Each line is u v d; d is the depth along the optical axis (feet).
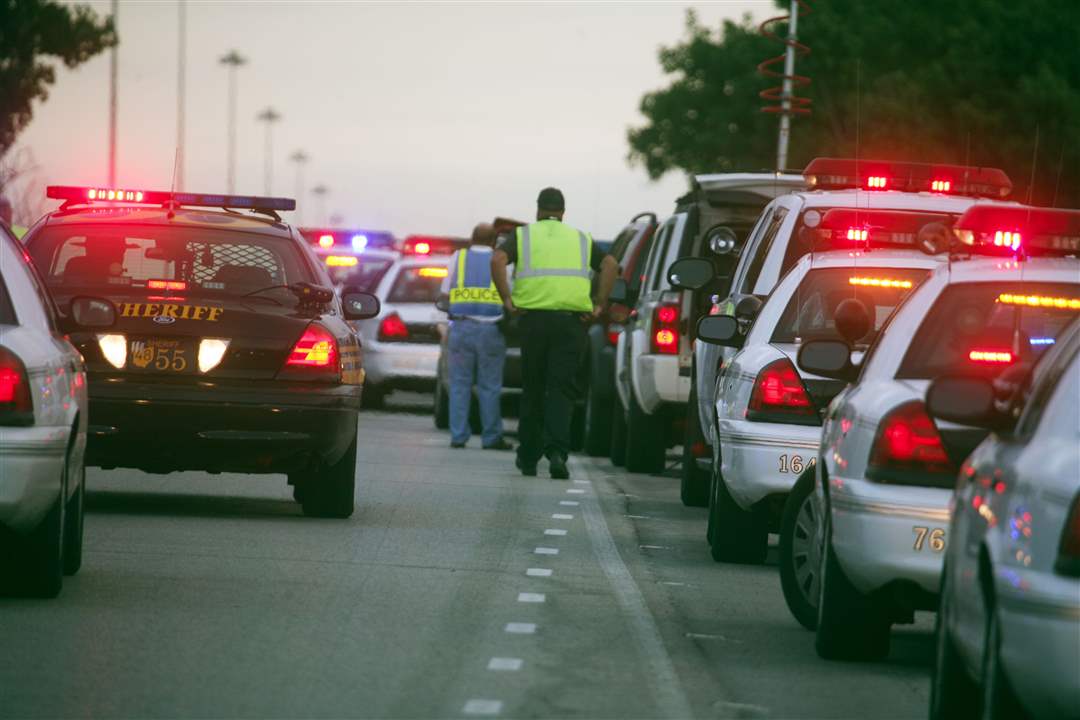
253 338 107.65
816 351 81.92
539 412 149.28
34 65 370.94
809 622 81.05
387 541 103.55
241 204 118.42
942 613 59.31
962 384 58.49
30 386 76.74
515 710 62.59
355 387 111.14
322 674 67.41
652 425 156.25
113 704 62.03
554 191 149.07
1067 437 51.96
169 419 106.01
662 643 76.13
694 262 127.34
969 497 57.16
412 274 239.71
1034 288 74.79
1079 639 48.01
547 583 90.79
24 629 74.28
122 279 110.73
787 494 94.07
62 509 79.97
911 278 100.63
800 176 150.82
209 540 100.99
